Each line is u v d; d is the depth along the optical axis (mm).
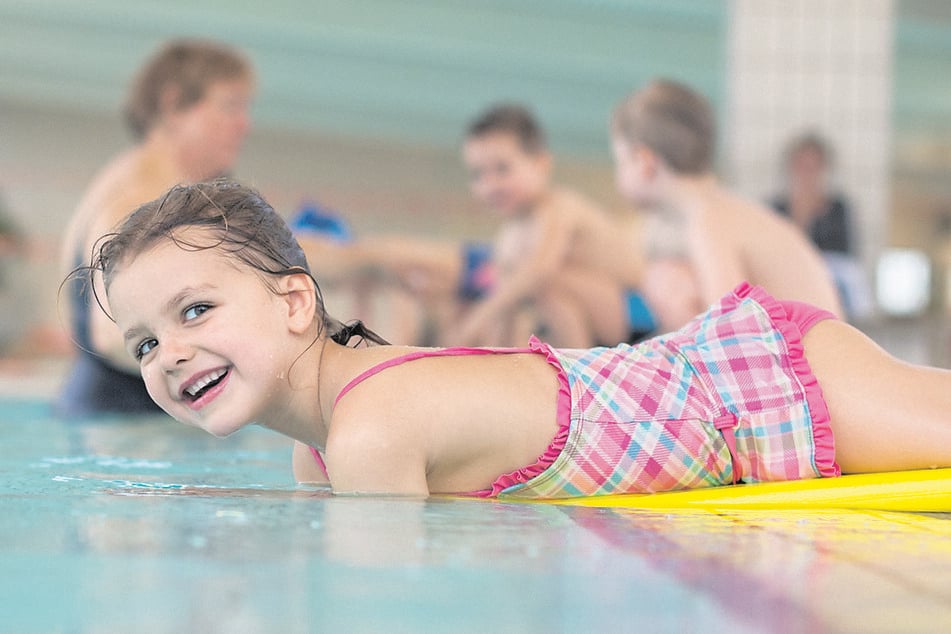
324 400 1674
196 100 3625
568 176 13289
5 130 12102
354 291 5020
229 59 3736
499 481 1647
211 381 1589
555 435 1663
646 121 3576
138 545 930
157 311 1558
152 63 3682
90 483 1586
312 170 12961
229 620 710
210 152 3725
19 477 1686
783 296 3385
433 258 5176
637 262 4953
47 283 6930
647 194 3676
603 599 779
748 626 719
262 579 817
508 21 10094
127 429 3055
